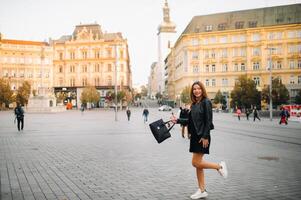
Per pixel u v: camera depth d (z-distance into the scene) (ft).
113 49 371.76
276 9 280.31
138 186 26.20
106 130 86.02
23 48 367.86
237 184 26.71
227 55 283.38
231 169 33.06
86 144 55.42
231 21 289.53
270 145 54.03
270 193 23.89
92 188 25.66
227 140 62.13
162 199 22.50
